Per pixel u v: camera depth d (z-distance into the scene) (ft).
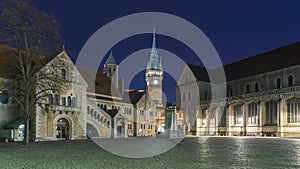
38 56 143.23
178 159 65.31
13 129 157.79
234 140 164.25
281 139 176.45
